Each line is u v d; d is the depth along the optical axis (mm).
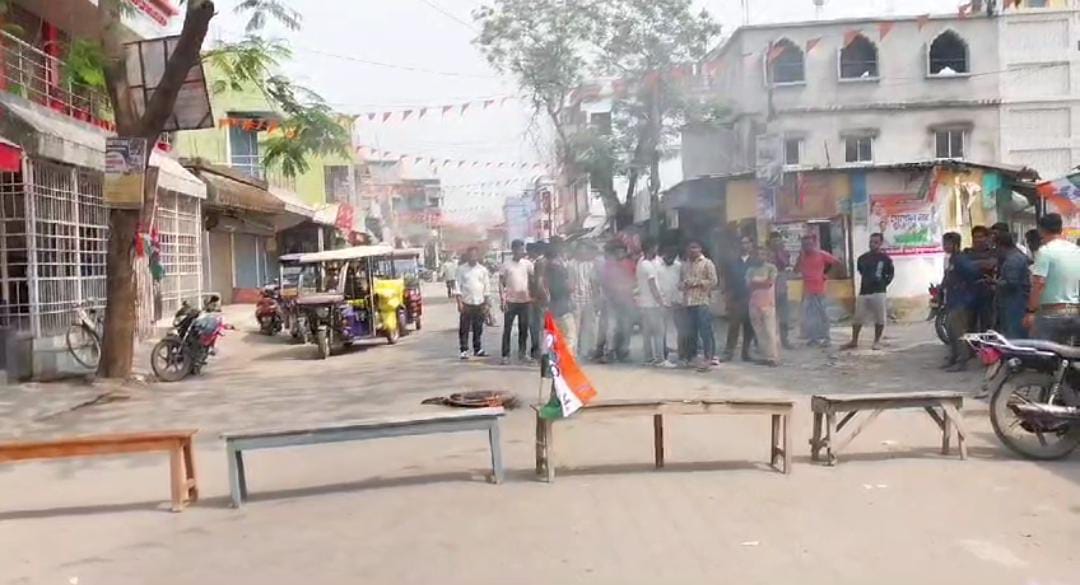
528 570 5297
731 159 33844
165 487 7664
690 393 11273
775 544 5637
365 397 11805
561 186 38500
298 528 6301
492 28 26906
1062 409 7395
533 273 14453
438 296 42500
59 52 17156
